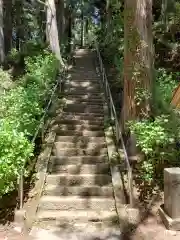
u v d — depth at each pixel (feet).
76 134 26.94
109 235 15.78
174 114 21.86
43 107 30.53
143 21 23.12
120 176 20.58
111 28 58.34
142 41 22.97
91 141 25.82
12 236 15.48
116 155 22.81
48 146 24.23
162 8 43.45
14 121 21.52
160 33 41.52
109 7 59.06
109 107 33.24
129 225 16.46
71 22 111.55
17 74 45.73
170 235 15.44
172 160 20.24
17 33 85.61
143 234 15.71
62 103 33.91
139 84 22.93
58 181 20.47
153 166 20.21
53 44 53.16
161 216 17.07
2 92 33.60
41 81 34.91
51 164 22.29
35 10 85.05
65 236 15.61
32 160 22.15
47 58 43.93
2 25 54.65
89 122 29.17
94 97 36.55
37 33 93.86
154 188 19.48
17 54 52.49
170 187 16.24
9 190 17.15
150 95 22.82
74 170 21.68
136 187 19.60
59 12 75.51
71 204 18.26
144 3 23.15
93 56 73.26
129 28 23.36
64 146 24.90
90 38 125.70
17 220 16.46
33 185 19.54
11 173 16.25
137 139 21.01
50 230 16.15
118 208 17.62
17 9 77.56
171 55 39.45
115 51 53.11
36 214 17.25
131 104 23.17
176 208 16.03
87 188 19.65
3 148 16.39
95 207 18.25
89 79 45.27
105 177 20.67
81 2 103.09
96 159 22.88
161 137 19.43
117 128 25.16
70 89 39.75
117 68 43.70
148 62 23.17
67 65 56.49
